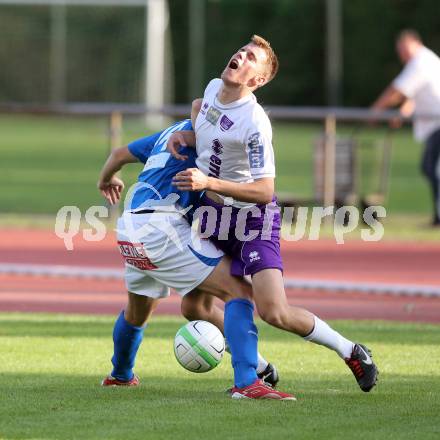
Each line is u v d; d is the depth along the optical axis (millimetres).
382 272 38844
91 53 124375
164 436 16250
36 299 32375
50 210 57188
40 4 123750
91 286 35094
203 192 20016
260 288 19062
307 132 131125
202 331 19812
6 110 49406
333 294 34219
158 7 122500
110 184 21859
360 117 49656
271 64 19312
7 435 16328
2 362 22750
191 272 19547
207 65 151625
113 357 20578
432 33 146625
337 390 20234
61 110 49625
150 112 49531
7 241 46469
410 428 16984
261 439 16125
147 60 121812
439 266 40438
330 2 131250
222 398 19281
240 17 151875
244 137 19094
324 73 150000
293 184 69375
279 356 23922
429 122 49312
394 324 28531
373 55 147750
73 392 19844
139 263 19812
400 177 78875
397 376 21703
